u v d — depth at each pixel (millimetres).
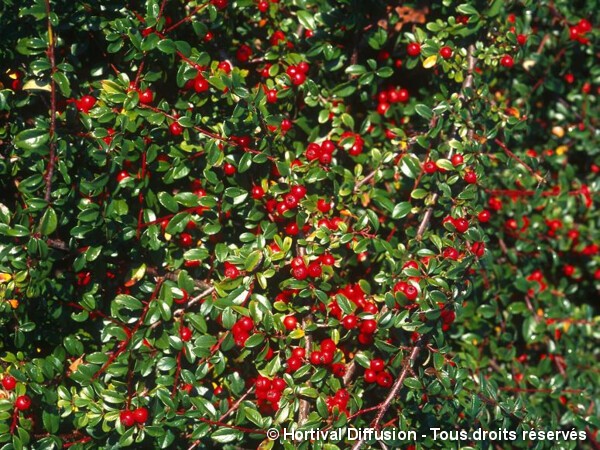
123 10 3312
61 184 3105
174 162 3297
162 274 3297
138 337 3105
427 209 3518
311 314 3285
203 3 3318
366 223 3340
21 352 3121
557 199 4516
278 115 3244
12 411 2928
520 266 4535
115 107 3199
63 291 3260
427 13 3869
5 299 3070
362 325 3205
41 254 3014
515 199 4402
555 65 4625
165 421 3055
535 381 4023
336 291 3520
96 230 3168
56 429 2969
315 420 3037
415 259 3373
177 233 3412
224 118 3434
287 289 3334
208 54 3365
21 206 3355
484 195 3939
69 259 3346
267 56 3604
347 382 3367
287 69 3502
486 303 4332
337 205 3512
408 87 4219
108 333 3082
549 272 4836
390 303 3111
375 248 3377
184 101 3336
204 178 3432
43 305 3258
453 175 3424
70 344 3197
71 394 3076
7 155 3287
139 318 3148
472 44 3727
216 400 3279
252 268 3125
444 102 3518
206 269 3479
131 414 2979
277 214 3363
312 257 3232
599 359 4711
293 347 3199
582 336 4516
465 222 3318
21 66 3250
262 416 3287
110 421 3094
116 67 3473
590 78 4762
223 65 3320
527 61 4477
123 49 3355
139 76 3184
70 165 3082
